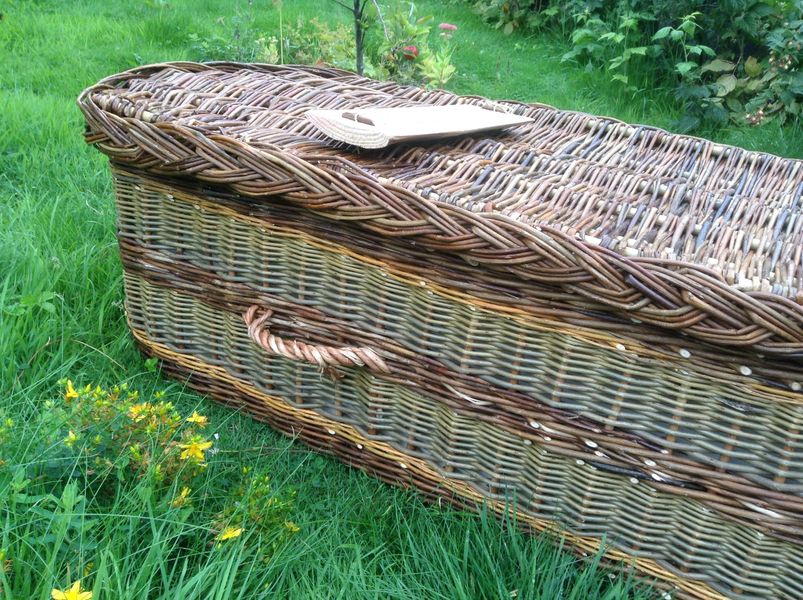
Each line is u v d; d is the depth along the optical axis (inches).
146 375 87.1
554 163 71.6
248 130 71.3
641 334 54.7
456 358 64.7
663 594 62.7
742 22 173.2
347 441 76.0
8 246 95.3
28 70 161.0
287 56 181.6
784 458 53.5
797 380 50.5
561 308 57.5
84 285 94.7
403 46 176.7
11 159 123.3
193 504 66.2
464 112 80.3
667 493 59.3
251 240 72.9
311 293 71.5
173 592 55.7
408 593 61.6
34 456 62.8
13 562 54.9
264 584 60.1
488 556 62.6
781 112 167.0
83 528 56.4
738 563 59.0
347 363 67.7
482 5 253.9
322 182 62.9
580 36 196.4
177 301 81.7
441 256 61.3
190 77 83.4
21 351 82.7
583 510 63.8
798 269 54.9
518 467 66.2
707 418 55.4
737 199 66.2
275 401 78.5
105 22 196.9
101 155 128.5
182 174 71.3
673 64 182.1
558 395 60.9
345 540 67.6
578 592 62.2
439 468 69.9
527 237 55.1
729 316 49.8
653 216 61.1
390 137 66.8
